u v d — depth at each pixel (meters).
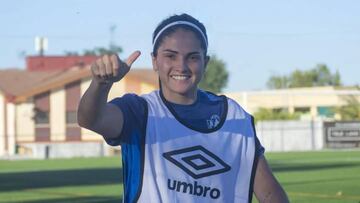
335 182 23.56
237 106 3.98
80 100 3.54
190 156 3.75
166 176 3.71
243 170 3.90
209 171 3.77
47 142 53.34
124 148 3.76
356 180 24.39
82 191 21.25
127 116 3.73
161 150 3.73
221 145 3.82
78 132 55.03
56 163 39.44
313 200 17.67
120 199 18.77
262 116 55.56
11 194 20.52
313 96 64.38
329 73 98.94
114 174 29.09
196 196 3.74
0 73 56.94
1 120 53.72
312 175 27.09
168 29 3.81
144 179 3.71
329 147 52.34
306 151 49.84
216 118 3.87
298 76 98.88
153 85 56.19
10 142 53.53
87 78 54.97
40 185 23.91
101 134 3.71
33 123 54.28
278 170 30.27
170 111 3.80
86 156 50.41
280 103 64.25
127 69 3.48
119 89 56.19
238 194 3.88
